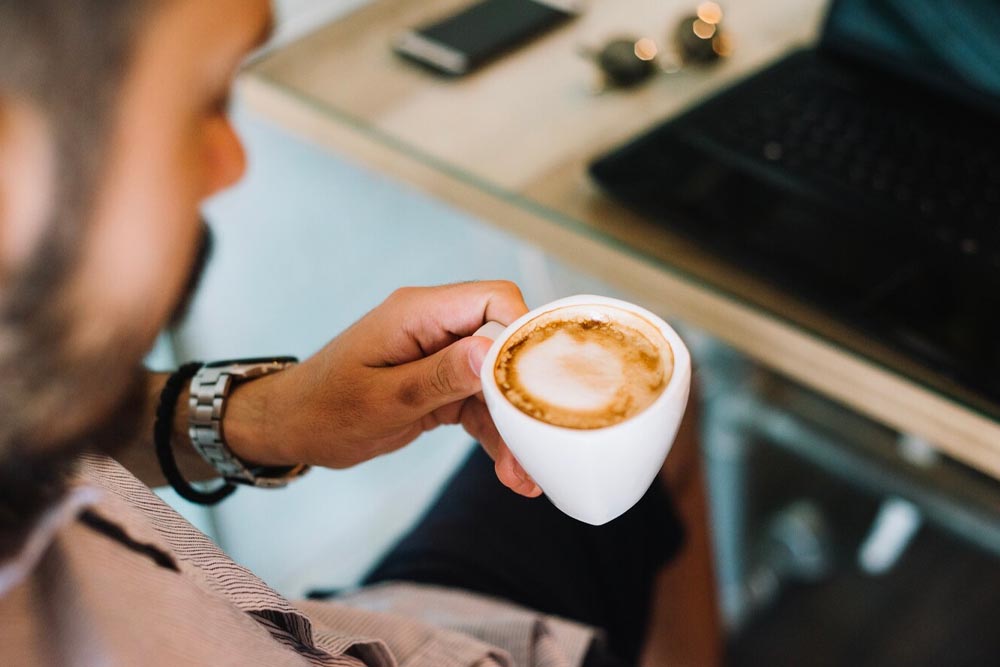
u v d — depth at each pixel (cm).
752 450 139
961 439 65
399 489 143
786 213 76
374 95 94
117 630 35
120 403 28
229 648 40
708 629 84
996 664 115
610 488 41
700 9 96
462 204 86
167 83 24
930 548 127
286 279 147
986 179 77
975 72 82
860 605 123
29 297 23
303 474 64
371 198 157
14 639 33
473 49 97
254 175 148
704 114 85
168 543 43
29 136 22
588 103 91
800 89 88
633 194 78
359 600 72
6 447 26
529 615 64
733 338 74
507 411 40
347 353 55
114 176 23
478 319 52
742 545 129
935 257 72
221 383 59
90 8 22
